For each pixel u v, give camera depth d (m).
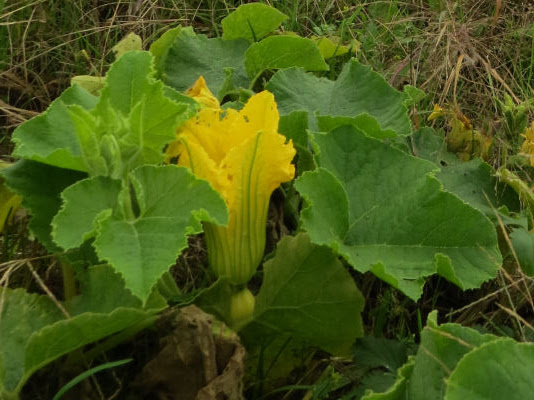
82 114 0.57
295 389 0.70
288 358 0.69
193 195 0.57
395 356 0.68
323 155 0.70
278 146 0.62
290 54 0.92
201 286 0.75
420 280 0.66
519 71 1.10
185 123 0.64
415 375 0.58
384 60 1.10
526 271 0.74
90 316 0.55
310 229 0.64
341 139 0.71
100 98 0.59
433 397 0.58
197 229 0.56
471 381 0.53
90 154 0.59
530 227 0.81
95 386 0.65
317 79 0.86
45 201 0.64
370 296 0.80
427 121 1.00
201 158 0.62
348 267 0.78
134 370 0.66
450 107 0.92
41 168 0.64
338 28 1.15
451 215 0.68
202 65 0.93
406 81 1.08
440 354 0.59
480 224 0.67
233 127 0.64
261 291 0.66
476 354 0.53
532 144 0.84
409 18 1.13
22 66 0.98
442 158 0.87
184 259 0.76
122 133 0.59
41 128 0.65
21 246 0.73
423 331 0.59
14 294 0.62
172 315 0.62
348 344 0.68
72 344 0.58
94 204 0.57
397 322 0.78
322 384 0.67
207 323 0.61
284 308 0.66
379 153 0.71
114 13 1.04
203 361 0.61
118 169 0.59
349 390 0.70
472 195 0.82
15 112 0.93
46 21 1.02
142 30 1.05
